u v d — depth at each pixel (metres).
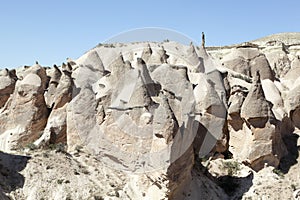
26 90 32.88
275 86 36.53
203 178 27.47
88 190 24.64
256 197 27.30
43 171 25.72
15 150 30.42
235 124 31.30
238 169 29.78
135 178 24.45
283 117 33.78
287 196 27.27
